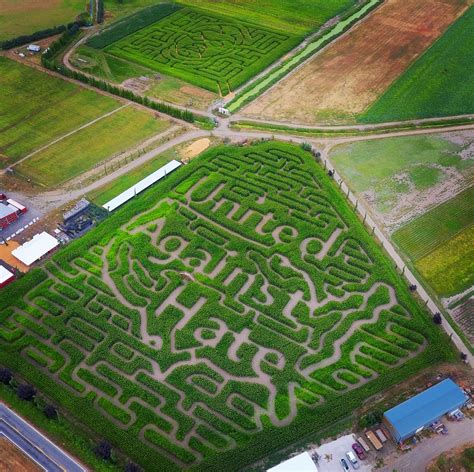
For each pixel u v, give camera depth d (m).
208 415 77.44
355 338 87.06
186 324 89.06
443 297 93.81
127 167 120.62
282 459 72.69
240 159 122.19
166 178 117.75
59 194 113.69
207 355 84.56
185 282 95.75
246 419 77.00
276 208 109.88
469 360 84.06
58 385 80.94
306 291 93.88
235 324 88.88
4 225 106.25
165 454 73.75
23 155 123.50
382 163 122.12
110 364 84.00
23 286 94.81
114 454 73.00
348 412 77.31
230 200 112.50
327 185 114.81
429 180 117.44
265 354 85.19
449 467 70.81
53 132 130.12
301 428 75.50
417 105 139.62
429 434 74.62
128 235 104.12
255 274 97.19
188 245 102.25
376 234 104.81
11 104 138.88
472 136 129.88
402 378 81.12
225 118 135.62
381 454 72.88
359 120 135.00
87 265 98.50
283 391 80.12
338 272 97.12
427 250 101.88
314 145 127.50
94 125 132.50
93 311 91.19
